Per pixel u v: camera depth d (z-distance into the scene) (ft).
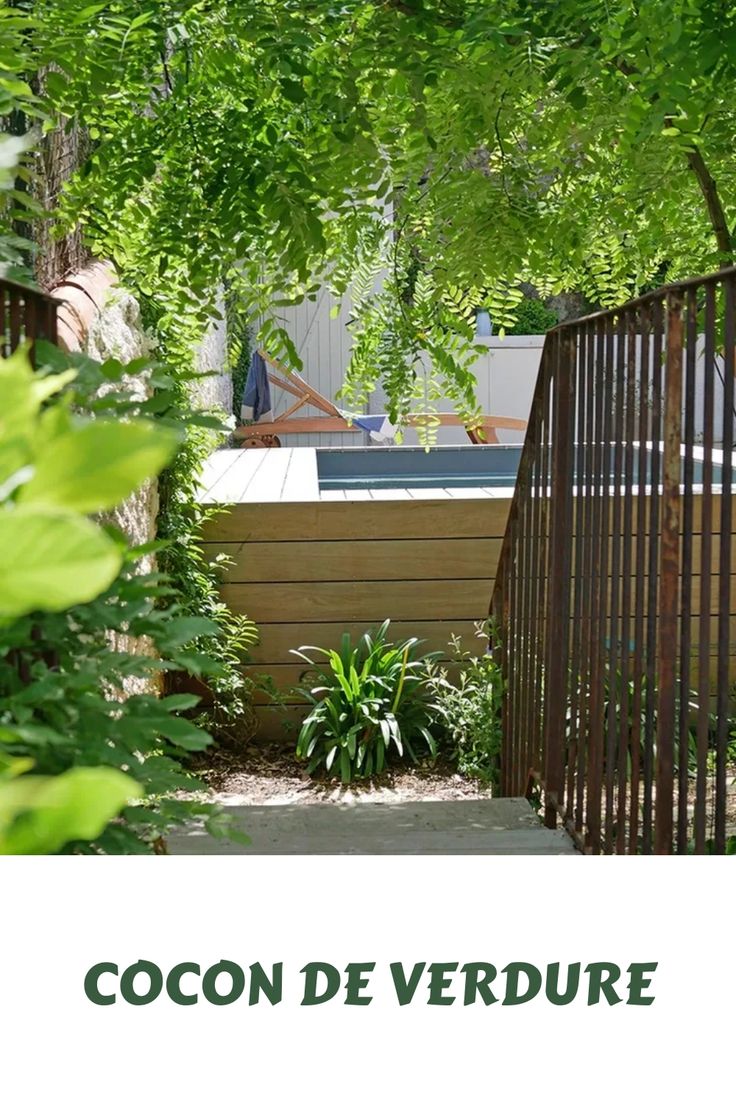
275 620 18.97
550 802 11.57
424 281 15.94
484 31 10.58
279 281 13.88
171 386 6.00
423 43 11.15
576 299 46.78
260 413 40.11
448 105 12.81
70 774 0.83
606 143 12.73
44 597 0.78
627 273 16.52
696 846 6.99
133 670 5.11
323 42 11.64
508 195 13.65
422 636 19.12
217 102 12.96
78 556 0.77
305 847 11.03
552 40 11.55
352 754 17.20
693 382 7.39
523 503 13.89
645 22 10.03
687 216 15.43
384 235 14.52
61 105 11.48
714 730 15.74
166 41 12.42
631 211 14.10
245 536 18.81
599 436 10.00
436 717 18.30
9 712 4.32
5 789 0.80
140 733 4.64
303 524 18.83
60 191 13.87
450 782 17.33
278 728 19.07
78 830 0.80
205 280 12.99
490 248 13.75
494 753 15.53
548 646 11.81
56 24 10.73
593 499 10.24
